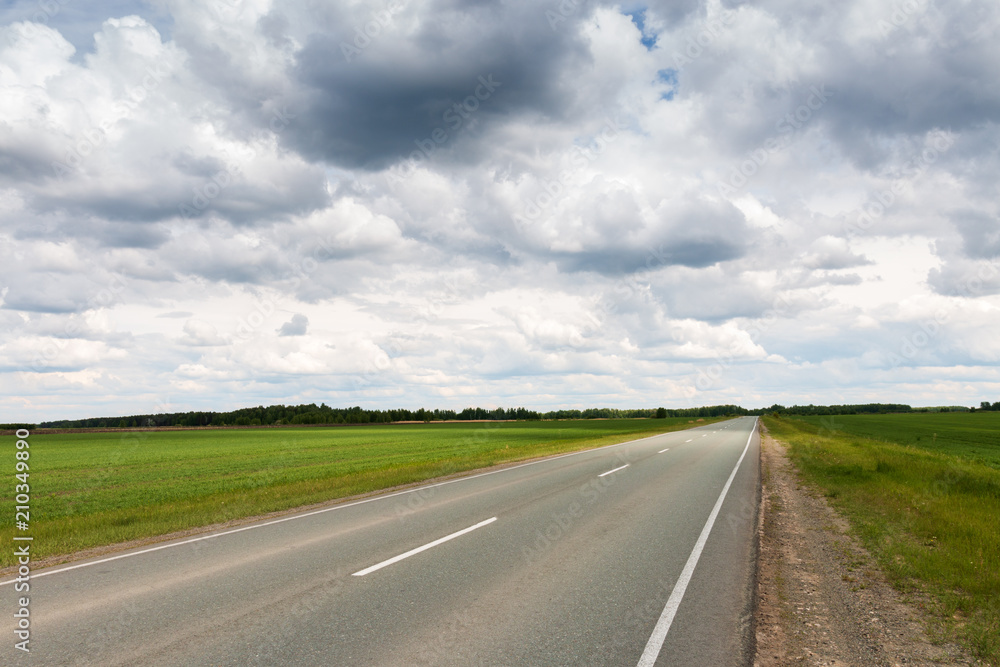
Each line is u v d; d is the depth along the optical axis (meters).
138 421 104.69
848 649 4.73
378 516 10.59
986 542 8.06
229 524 10.25
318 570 6.89
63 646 4.68
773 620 5.34
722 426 66.94
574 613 5.44
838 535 8.98
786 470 18.86
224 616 5.35
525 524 9.64
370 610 5.50
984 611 5.61
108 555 7.94
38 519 13.37
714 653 4.59
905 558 7.38
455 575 6.65
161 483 20.42
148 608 5.60
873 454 22.19
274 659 4.42
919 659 4.58
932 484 13.64
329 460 28.12
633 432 54.97
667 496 12.77
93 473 25.03
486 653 4.53
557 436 50.25
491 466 20.44
